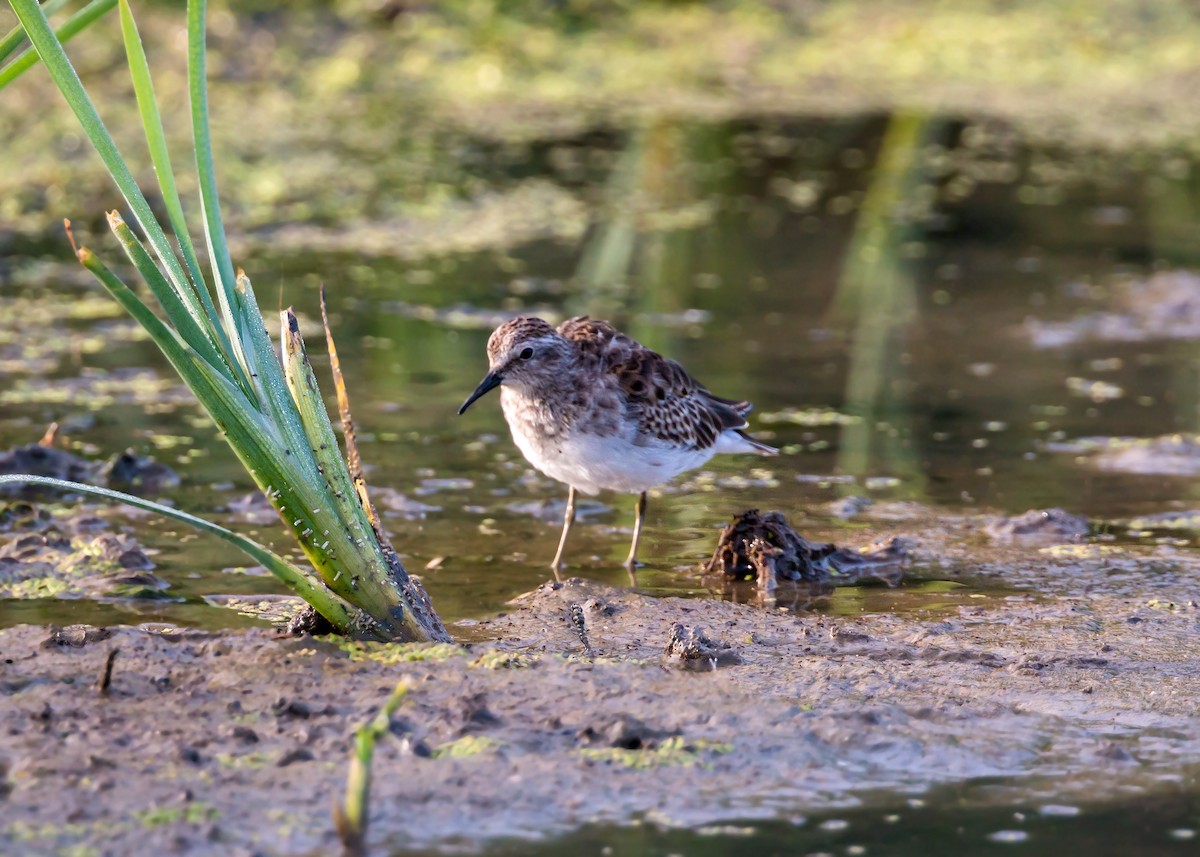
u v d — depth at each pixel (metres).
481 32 30.69
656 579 10.84
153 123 8.57
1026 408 15.20
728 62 31.52
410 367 16.05
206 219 8.88
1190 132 28.44
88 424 13.89
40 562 10.51
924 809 7.06
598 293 18.97
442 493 12.59
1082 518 12.01
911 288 19.66
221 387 8.45
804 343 17.33
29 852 6.36
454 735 7.57
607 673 8.48
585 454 11.05
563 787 7.11
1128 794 7.24
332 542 8.75
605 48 31.52
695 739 7.64
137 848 6.42
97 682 8.11
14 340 16.33
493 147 25.80
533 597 10.18
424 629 9.05
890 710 8.06
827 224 22.61
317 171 23.48
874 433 14.39
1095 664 8.96
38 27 8.27
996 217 23.03
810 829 6.84
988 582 10.73
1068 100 30.41
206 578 10.41
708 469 13.45
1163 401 15.43
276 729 7.58
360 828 6.52
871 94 30.16
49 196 20.77
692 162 25.72
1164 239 21.91
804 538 11.30
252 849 6.47
